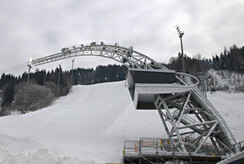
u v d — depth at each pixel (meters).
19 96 76.31
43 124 31.72
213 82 99.38
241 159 11.95
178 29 44.00
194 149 20.22
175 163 18.08
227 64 125.31
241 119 38.69
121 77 185.00
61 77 100.25
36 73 129.12
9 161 10.88
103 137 26.67
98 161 17.50
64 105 56.75
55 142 23.38
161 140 21.52
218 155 18.72
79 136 26.84
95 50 37.00
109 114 39.56
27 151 16.30
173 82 23.06
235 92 74.75
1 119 34.72
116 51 34.38
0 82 136.12
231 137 19.80
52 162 12.12
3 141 16.78
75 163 12.83
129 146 21.61
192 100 23.88
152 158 18.33
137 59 31.89
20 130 28.47
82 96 76.88
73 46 41.41
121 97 65.50
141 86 22.00
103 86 94.62
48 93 79.06
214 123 21.22
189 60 131.50
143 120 36.38
